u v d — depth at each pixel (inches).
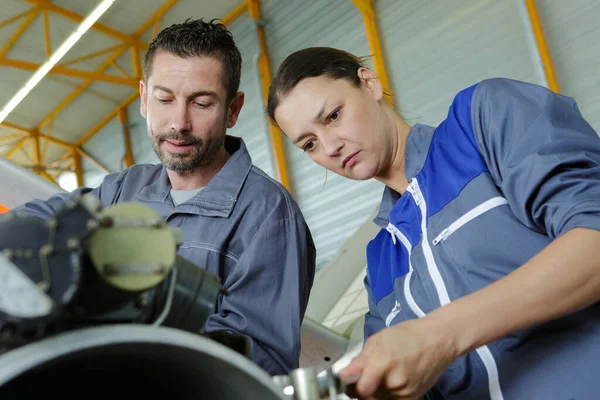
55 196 55.6
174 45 51.8
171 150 52.5
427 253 40.3
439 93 253.9
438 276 39.4
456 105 42.1
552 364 34.6
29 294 16.8
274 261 48.0
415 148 45.0
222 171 53.5
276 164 294.7
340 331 96.7
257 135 307.3
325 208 282.0
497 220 37.3
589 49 214.4
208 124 52.4
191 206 51.8
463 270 38.1
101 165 409.7
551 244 30.4
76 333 16.8
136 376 20.2
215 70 52.4
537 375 34.9
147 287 18.4
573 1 219.5
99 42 350.9
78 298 18.1
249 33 319.0
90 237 17.6
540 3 228.2
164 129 52.0
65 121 409.4
